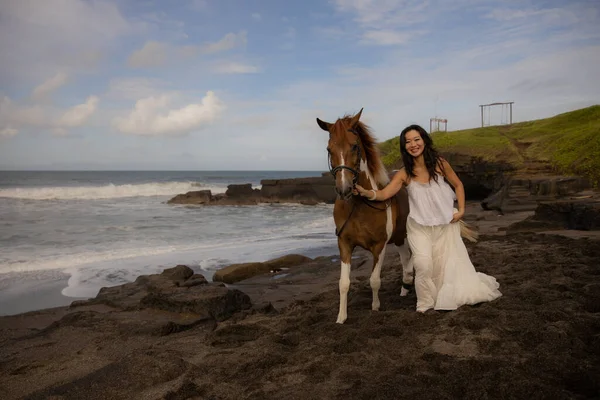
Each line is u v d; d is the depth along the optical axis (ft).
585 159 79.97
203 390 9.73
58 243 45.88
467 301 13.08
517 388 7.83
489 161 101.76
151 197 125.80
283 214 88.84
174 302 18.62
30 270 32.78
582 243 25.62
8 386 11.62
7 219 66.44
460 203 13.24
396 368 9.46
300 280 28.02
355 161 13.05
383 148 124.67
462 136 123.34
